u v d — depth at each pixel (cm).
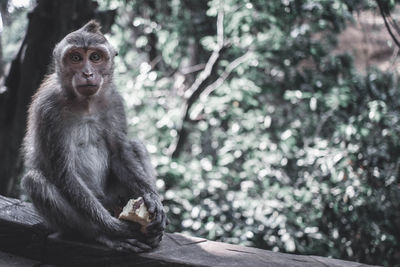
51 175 164
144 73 290
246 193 270
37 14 262
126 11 343
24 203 179
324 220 266
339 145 267
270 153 275
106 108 172
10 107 275
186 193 273
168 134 304
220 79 304
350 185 254
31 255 165
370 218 256
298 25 299
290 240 251
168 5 344
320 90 292
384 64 336
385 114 259
